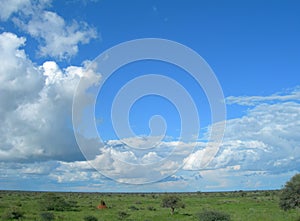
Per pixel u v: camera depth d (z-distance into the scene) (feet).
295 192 165.78
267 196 411.54
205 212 164.96
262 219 164.55
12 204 244.22
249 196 424.46
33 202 280.51
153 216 186.80
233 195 478.18
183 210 224.33
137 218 176.86
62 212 209.36
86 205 270.26
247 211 204.54
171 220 168.55
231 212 200.13
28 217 174.81
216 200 333.83
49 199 229.86
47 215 167.02
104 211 219.41
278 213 186.50
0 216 171.22
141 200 358.23
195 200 338.54
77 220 163.22
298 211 186.39
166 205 206.80
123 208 245.86
